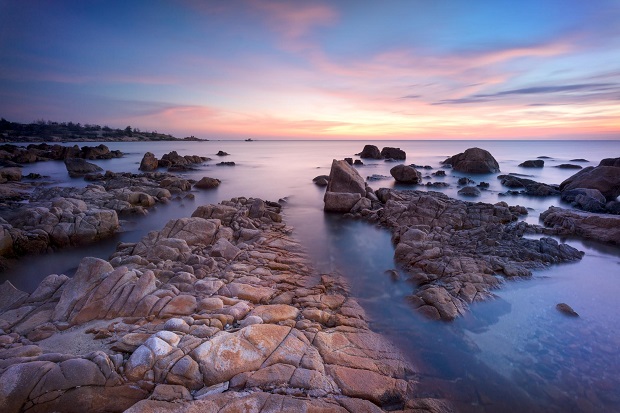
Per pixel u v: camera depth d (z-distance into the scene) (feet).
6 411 17.58
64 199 63.62
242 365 21.21
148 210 77.87
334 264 43.60
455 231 54.03
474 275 36.35
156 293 29.81
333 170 85.15
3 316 27.40
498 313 30.71
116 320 26.86
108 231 56.29
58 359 20.68
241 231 53.11
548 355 25.43
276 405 18.34
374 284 37.65
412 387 21.68
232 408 17.90
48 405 18.02
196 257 39.96
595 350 26.00
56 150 213.66
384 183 125.18
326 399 19.35
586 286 36.04
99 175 132.46
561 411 20.48
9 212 62.75
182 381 19.84
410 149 408.87
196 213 59.72
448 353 25.45
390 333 27.78
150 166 171.01
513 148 444.14
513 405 20.79
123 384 19.53
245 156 288.71
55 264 45.42
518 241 47.88
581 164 204.85
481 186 114.01
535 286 35.83
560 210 66.74
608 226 52.75
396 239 52.60
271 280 36.76
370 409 18.88
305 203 88.07
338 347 24.72
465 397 21.21
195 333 23.85
